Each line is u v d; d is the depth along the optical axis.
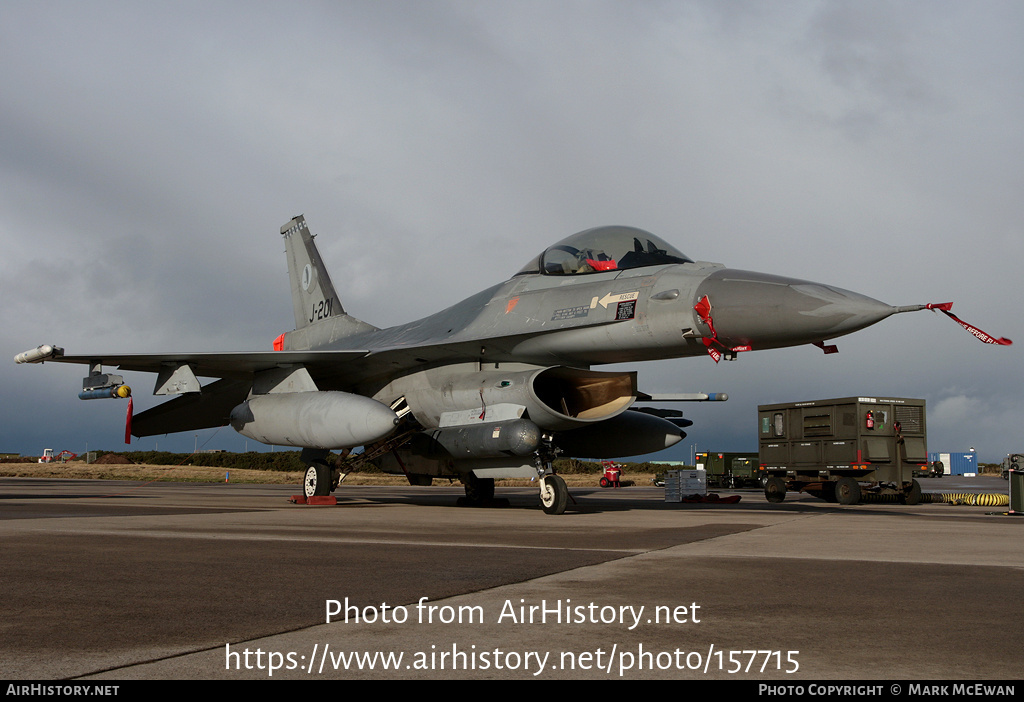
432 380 12.99
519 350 12.16
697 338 10.59
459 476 13.53
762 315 9.85
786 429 19.00
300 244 18.95
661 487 34.91
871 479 17.11
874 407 17.36
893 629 3.29
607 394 12.10
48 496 16.27
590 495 22.41
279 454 49.84
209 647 2.92
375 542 6.59
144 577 4.53
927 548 6.50
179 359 12.97
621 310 11.04
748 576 4.72
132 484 29.59
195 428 17.50
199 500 14.59
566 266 12.23
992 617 3.54
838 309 9.48
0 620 3.36
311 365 13.58
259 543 6.41
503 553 5.85
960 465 58.72
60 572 4.70
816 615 3.56
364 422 11.57
